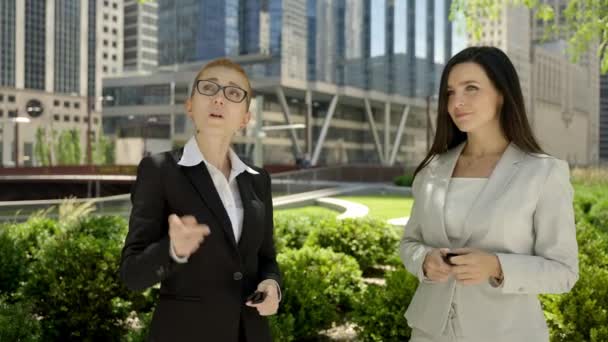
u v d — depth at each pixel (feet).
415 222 7.98
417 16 279.28
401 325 14.28
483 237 7.03
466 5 26.18
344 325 17.28
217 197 7.13
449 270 6.59
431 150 8.08
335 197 85.46
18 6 367.04
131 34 399.85
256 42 226.58
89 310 14.93
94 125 397.19
